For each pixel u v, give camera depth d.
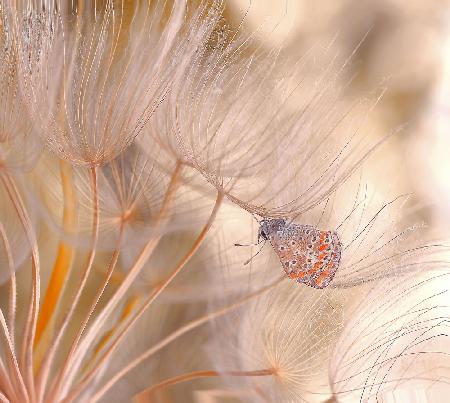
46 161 0.35
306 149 0.33
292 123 0.33
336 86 0.34
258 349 0.34
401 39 0.40
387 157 0.39
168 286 0.36
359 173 0.36
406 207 0.39
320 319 0.34
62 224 0.35
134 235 0.35
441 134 0.40
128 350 0.37
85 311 0.37
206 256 0.36
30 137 0.33
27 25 0.32
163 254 0.36
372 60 0.40
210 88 0.33
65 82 0.32
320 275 0.33
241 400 0.35
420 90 0.40
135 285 0.36
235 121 0.32
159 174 0.34
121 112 0.32
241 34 0.33
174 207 0.35
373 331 0.33
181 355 0.37
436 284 0.35
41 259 0.37
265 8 0.37
